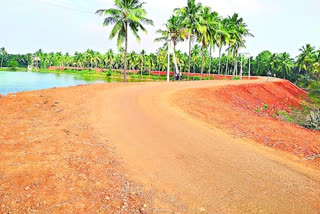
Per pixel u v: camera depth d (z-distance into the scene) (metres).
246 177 5.51
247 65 97.50
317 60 76.19
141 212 3.95
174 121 9.98
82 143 6.58
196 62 94.12
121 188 4.62
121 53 100.69
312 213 4.25
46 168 4.81
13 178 4.29
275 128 9.99
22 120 7.99
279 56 89.75
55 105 10.55
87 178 4.74
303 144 8.09
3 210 3.50
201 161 6.28
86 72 109.00
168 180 5.16
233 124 10.24
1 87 30.72
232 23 49.91
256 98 24.50
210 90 19.47
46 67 163.75
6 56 160.50
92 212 3.76
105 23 26.95
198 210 4.16
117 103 12.50
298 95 43.81
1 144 5.73
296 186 5.22
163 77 82.81
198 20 36.34
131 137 7.71
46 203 3.78
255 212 4.19
